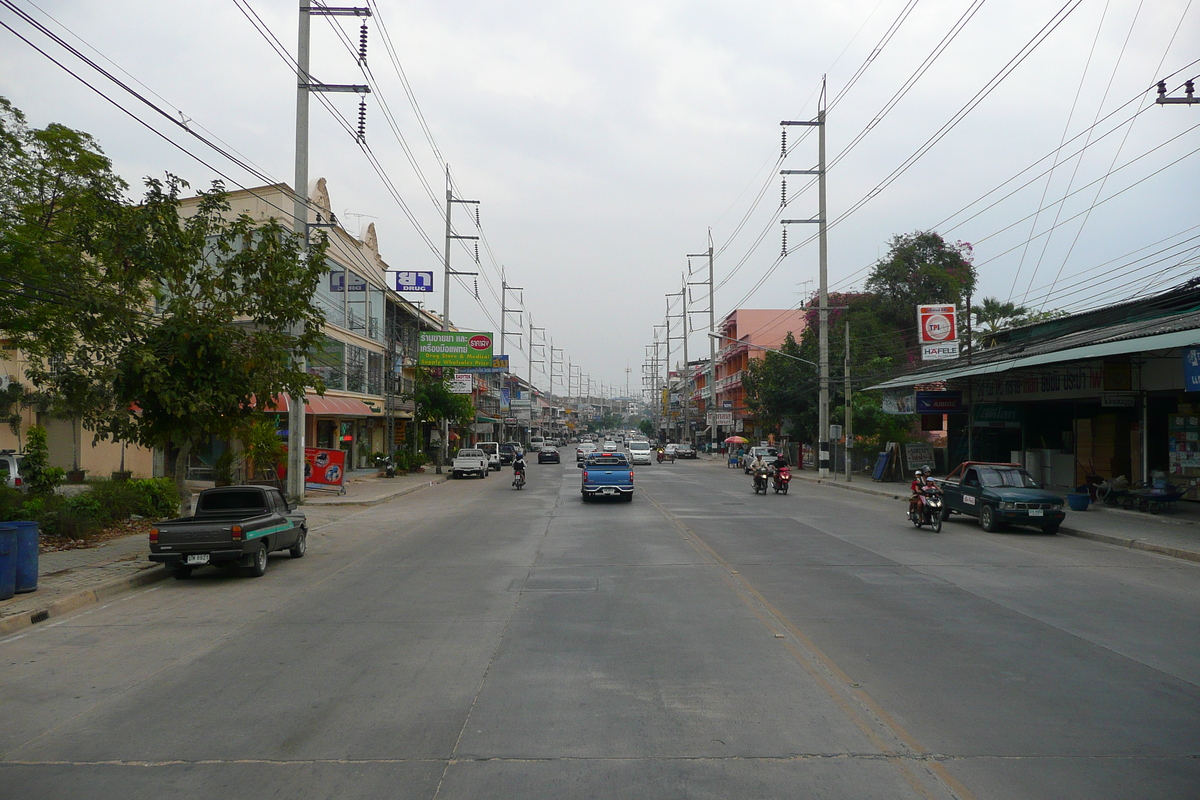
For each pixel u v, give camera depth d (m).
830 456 47.75
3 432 29.88
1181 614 9.78
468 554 15.20
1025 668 7.38
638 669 7.33
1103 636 8.62
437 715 6.14
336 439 40.00
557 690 6.72
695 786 4.82
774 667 7.39
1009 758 5.27
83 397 14.86
